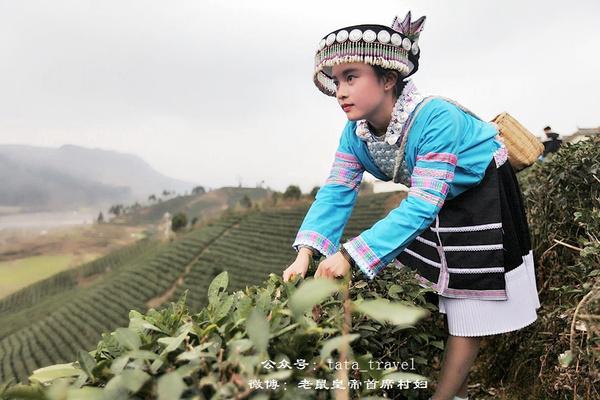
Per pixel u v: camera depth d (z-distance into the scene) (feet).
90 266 226.17
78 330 119.44
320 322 4.58
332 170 7.25
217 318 4.05
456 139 5.95
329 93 6.98
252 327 3.19
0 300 216.54
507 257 6.30
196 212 633.20
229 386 3.02
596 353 5.55
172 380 2.93
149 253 175.42
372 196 130.62
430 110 6.04
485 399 8.78
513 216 6.81
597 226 8.14
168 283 128.26
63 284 209.77
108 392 3.20
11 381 3.59
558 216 9.71
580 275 7.84
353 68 5.96
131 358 3.53
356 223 111.14
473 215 6.21
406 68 5.99
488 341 10.14
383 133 6.62
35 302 194.70
